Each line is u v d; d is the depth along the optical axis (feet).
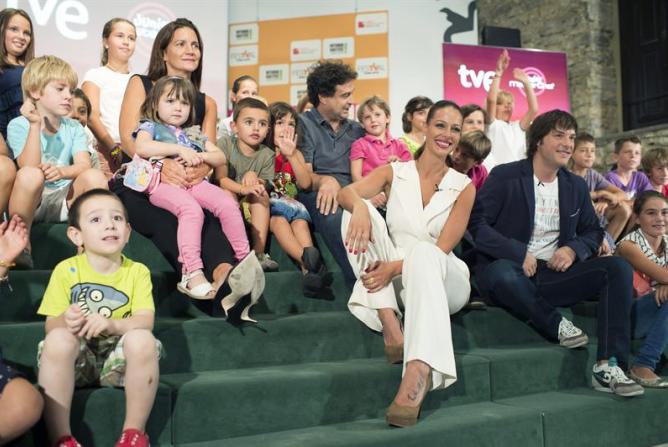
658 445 8.38
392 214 8.68
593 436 7.86
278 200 9.62
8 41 10.18
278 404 6.88
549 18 24.45
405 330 7.23
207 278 8.05
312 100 11.27
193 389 6.51
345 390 7.23
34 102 8.35
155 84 8.72
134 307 6.51
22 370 6.55
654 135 19.76
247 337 7.59
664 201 10.11
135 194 8.30
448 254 8.32
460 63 22.43
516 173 9.64
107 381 6.28
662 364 9.89
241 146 10.14
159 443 6.34
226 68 21.54
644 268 9.78
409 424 6.89
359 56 23.38
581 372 8.91
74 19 19.45
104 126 11.34
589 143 13.32
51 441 5.75
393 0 23.40
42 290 7.41
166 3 20.68
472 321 9.02
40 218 8.69
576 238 9.58
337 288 9.17
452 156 11.43
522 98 22.85
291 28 23.39
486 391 8.11
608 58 23.57
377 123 11.46
